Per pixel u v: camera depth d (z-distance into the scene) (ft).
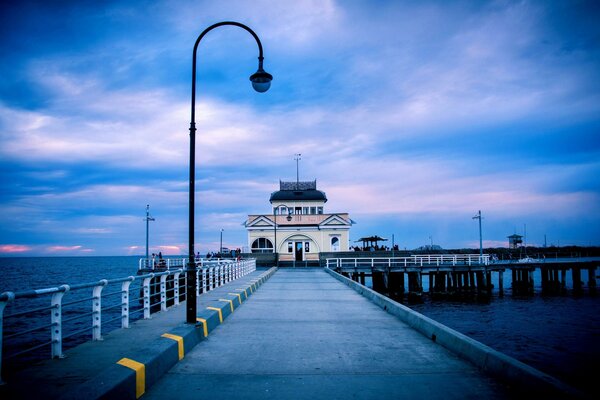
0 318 18.10
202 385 19.36
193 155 31.37
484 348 22.39
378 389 18.78
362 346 27.43
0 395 16.72
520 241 340.18
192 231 30.53
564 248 426.92
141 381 18.21
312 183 198.39
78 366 20.95
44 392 17.13
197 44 32.63
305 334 31.50
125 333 29.17
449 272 147.02
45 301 124.26
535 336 81.92
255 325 35.40
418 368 22.16
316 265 166.91
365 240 178.70
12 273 326.44
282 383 19.69
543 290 161.79
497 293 164.14
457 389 18.71
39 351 58.80
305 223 179.32
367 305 48.98
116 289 178.70
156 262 136.67
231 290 59.57
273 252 176.14
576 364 61.46
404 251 166.81
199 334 28.99
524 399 17.33
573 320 101.30
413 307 127.13
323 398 17.67
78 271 369.50
